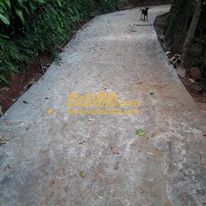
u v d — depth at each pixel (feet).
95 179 7.94
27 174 8.17
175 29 21.24
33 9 15.84
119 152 9.11
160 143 9.51
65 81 15.38
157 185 7.65
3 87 12.95
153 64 18.21
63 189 7.59
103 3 44.91
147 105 12.35
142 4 54.60
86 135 10.14
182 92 13.73
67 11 26.94
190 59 16.84
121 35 27.37
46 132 10.38
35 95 13.56
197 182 7.72
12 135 10.18
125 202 7.12
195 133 10.05
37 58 17.01
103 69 17.35
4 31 15.19
